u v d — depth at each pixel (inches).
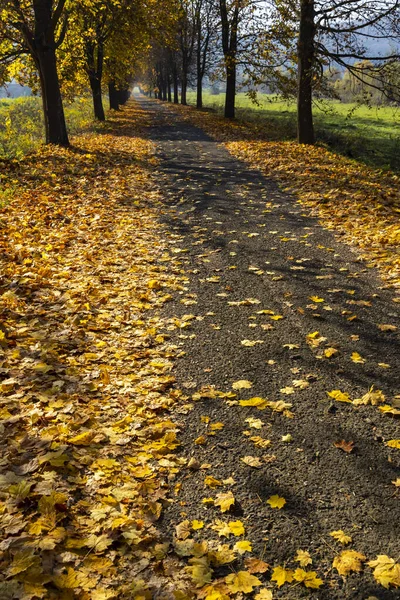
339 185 435.8
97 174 500.4
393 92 640.4
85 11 763.4
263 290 231.1
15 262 255.8
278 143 739.4
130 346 184.1
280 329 193.9
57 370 163.0
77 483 114.9
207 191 437.7
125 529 102.9
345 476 118.9
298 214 360.8
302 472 120.7
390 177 499.2
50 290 227.0
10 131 765.9
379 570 93.6
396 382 156.2
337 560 96.3
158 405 147.2
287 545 100.7
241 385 157.3
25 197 387.2
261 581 93.0
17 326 191.0
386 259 261.1
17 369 161.8
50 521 101.0
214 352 179.0
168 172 527.5
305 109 727.7
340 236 307.1
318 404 147.1
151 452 128.6
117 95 1710.1
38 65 651.5
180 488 117.0
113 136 873.5
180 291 233.5
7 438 127.8
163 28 873.5
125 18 816.3
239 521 106.7
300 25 681.6
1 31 636.7
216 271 256.7
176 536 103.0
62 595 86.4
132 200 407.5
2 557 91.1
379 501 111.1
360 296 221.1
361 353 174.2
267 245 294.2
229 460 125.9
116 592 88.5
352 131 1127.0
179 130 1005.2
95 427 137.2
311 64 689.6
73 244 294.5
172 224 341.1
